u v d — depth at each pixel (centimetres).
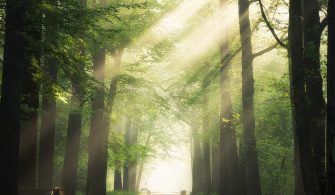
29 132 1548
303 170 1043
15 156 1241
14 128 1246
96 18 1423
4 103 1248
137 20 2362
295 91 1064
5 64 1262
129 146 2845
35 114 1559
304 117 1052
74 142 2373
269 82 2495
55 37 1358
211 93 2478
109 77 2514
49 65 1590
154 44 2455
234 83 2280
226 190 2434
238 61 2281
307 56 1069
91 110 2278
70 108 2195
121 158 2855
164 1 2366
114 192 3544
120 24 2178
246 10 1850
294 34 1070
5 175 1223
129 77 2458
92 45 2050
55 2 1331
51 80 1522
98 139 2450
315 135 1215
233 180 2286
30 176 1556
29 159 1557
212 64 2386
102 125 2452
